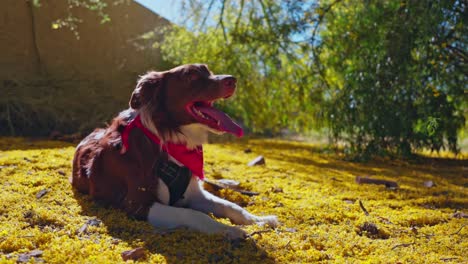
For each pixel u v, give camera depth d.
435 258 1.45
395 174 2.85
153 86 1.69
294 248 1.50
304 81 3.65
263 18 3.68
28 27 3.84
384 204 2.10
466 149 4.28
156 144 1.68
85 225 1.57
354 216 1.88
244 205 2.01
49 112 3.59
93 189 1.82
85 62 4.16
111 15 4.29
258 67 3.91
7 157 2.43
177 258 1.38
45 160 2.41
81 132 3.47
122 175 1.71
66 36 4.04
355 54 3.23
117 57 4.36
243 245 1.49
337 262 1.40
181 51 3.98
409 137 3.26
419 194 2.31
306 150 3.82
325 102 3.51
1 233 1.46
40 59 3.90
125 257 1.35
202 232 1.55
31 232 1.50
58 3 3.98
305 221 1.80
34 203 1.76
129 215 1.68
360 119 3.22
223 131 1.65
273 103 4.02
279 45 3.59
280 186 2.32
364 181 2.51
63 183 2.01
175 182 1.70
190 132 1.71
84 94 3.84
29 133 3.51
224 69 3.84
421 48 2.89
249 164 2.86
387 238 1.67
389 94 3.10
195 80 1.65
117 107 3.90
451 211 2.02
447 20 2.91
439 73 3.02
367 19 3.14
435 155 3.78
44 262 1.32
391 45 3.00
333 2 3.39
